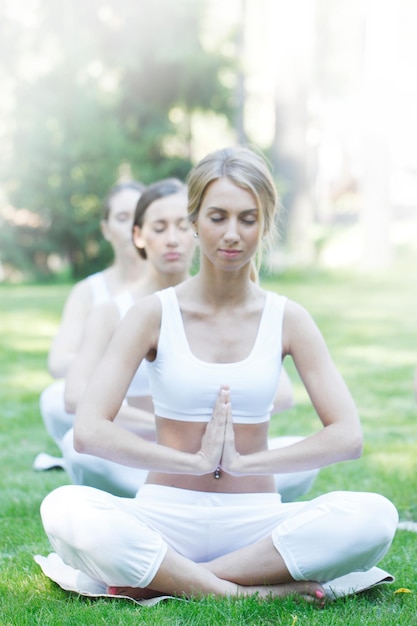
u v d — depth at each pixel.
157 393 3.37
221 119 25.16
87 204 23.47
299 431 6.66
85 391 3.33
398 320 14.23
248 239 3.22
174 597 3.21
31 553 3.89
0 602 3.28
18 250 23.31
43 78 23.36
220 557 3.30
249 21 28.95
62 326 5.48
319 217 35.88
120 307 4.36
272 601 3.19
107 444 3.24
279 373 3.40
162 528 3.29
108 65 23.92
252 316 3.39
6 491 5.05
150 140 23.77
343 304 16.31
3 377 9.51
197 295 3.38
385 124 21.80
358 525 3.16
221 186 3.19
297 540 3.19
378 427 6.87
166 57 23.14
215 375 3.29
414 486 5.10
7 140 23.30
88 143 23.14
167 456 3.22
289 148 21.88
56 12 23.42
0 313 15.38
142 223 4.36
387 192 21.91
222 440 3.22
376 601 3.32
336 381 3.38
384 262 22.00
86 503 3.15
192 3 22.95
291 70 21.81
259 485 3.40
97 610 3.09
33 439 6.57
